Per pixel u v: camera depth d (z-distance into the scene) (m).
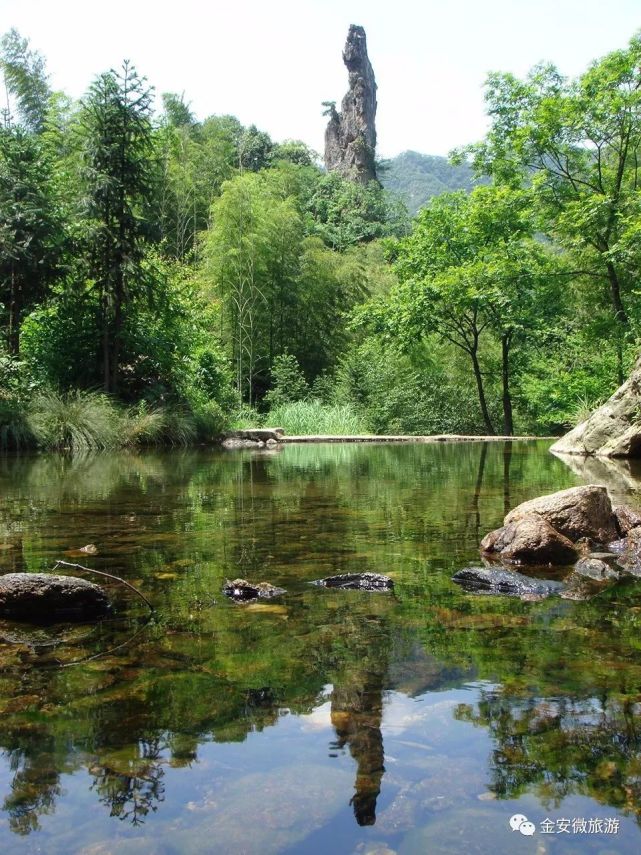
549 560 3.67
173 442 15.00
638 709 1.74
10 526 4.65
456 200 22.77
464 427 23.38
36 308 15.71
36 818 1.29
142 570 3.38
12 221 13.98
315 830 1.26
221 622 2.53
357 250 36.50
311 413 20.81
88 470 9.13
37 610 2.61
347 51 58.06
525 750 1.53
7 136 14.87
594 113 17.39
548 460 10.98
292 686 1.90
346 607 2.74
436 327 22.23
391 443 16.84
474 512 5.34
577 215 17.34
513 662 2.08
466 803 1.33
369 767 1.46
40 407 13.09
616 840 1.23
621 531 4.42
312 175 51.09
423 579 3.24
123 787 1.40
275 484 7.40
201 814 1.30
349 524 4.79
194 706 1.78
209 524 4.75
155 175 16.28
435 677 1.96
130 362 16.45
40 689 1.90
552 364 21.80
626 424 12.11
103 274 15.37
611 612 2.68
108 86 15.12
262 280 24.08
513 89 19.77
